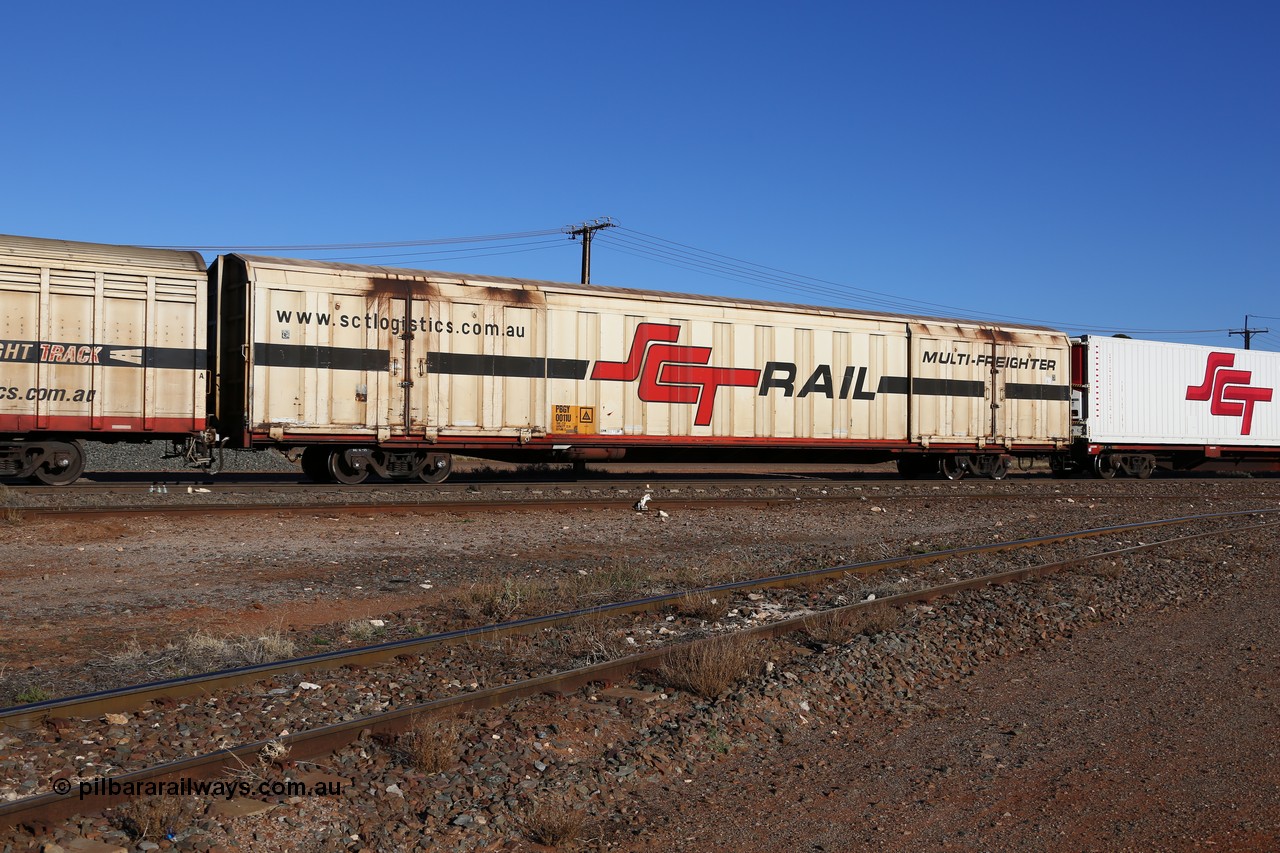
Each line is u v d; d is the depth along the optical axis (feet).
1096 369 95.81
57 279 54.49
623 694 21.85
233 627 27.86
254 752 16.70
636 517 57.62
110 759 16.67
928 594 33.88
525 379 67.51
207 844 13.93
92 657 24.02
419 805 15.78
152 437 58.95
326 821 14.98
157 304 57.11
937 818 16.29
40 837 13.87
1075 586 36.52
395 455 66.08
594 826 15.74
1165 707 22.75
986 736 20.70
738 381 75.31
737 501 66.08
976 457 89.97
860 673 24.30
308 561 39.60
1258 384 109.09
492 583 34.47
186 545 42.29
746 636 25.88
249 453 94.53
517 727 19.13
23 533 42.57
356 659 23.08
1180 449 103.14
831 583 36.94
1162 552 46.78
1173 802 17.02
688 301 73.61
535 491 67.41
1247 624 31.99
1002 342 88.53
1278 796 17.33
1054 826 15.97
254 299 59.21
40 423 54.08
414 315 63.98
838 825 15.97
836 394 79.66
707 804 16.81
